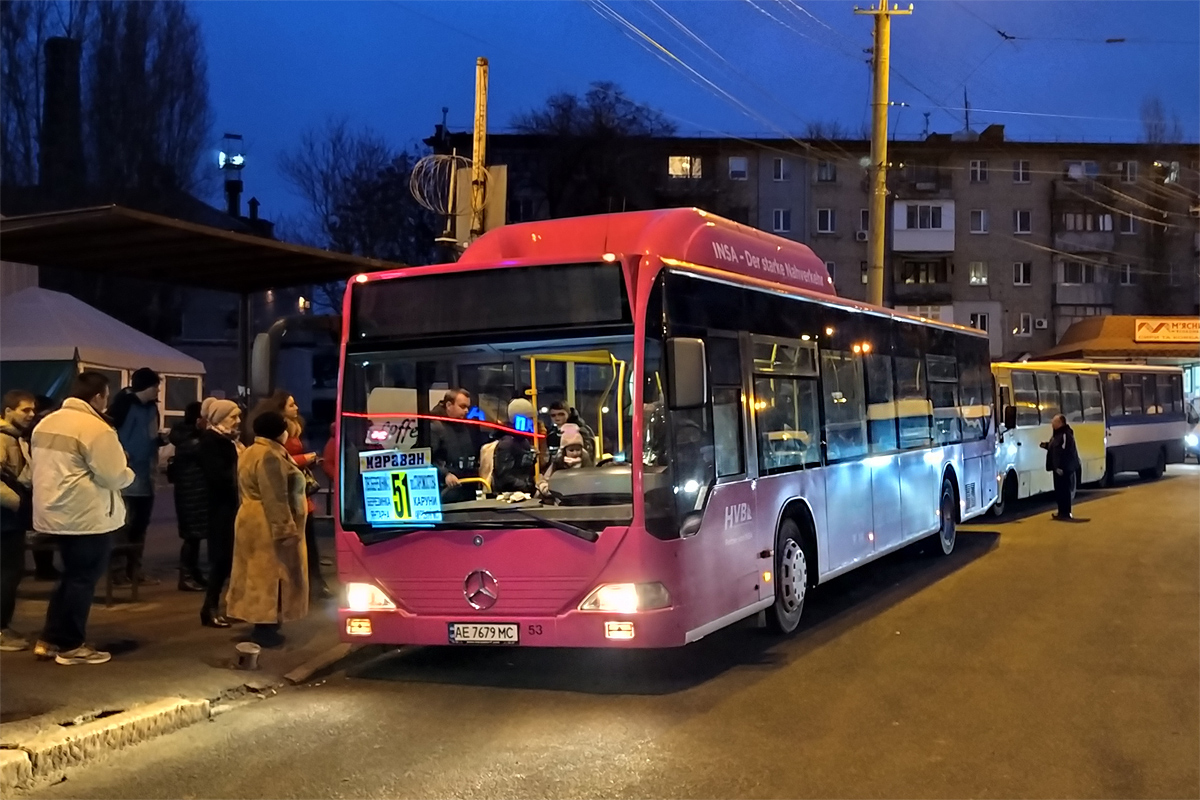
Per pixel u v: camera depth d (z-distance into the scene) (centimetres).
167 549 1391
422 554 755
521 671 815
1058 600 1109
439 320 769
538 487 763
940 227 5775
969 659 846
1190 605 1079
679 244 875
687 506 755
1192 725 669
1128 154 5884
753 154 5584
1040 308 5869
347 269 1166
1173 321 4278
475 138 1438
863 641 913
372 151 4506
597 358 753
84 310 1825
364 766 594
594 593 721
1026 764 595
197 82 3512
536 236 890
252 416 820
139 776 579
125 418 1037
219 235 952
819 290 1133
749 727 665
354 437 786
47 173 3275
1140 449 2780
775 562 902
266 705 721
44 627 795
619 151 4903
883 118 2091
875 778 572
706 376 797
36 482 735
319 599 1021
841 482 1051
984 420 1638
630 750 620
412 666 832
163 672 740
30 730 604
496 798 544
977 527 1811
